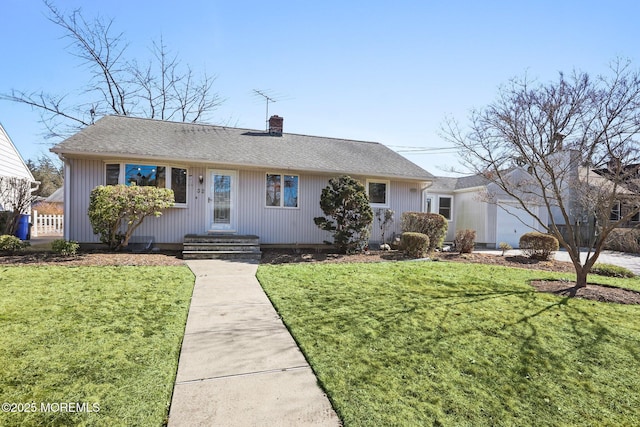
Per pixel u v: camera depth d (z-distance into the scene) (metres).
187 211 10.72
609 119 6.36
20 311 4.39
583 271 6.84
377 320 4.58
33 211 16.20
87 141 9.73
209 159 10.40
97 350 3.42
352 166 12.45
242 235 10.92
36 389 2.72
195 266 8.16
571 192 11.05
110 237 9.09
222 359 3.43
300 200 12.05
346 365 3.36
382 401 2.79
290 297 5.58
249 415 2.54
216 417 2.50
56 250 8.13
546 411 2.79
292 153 12.45
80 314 4.39
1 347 3.39
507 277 7.74
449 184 18.89
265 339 3.95
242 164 10.73
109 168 9.91
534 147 6.88
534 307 5.38
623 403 2.95
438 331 4.28
